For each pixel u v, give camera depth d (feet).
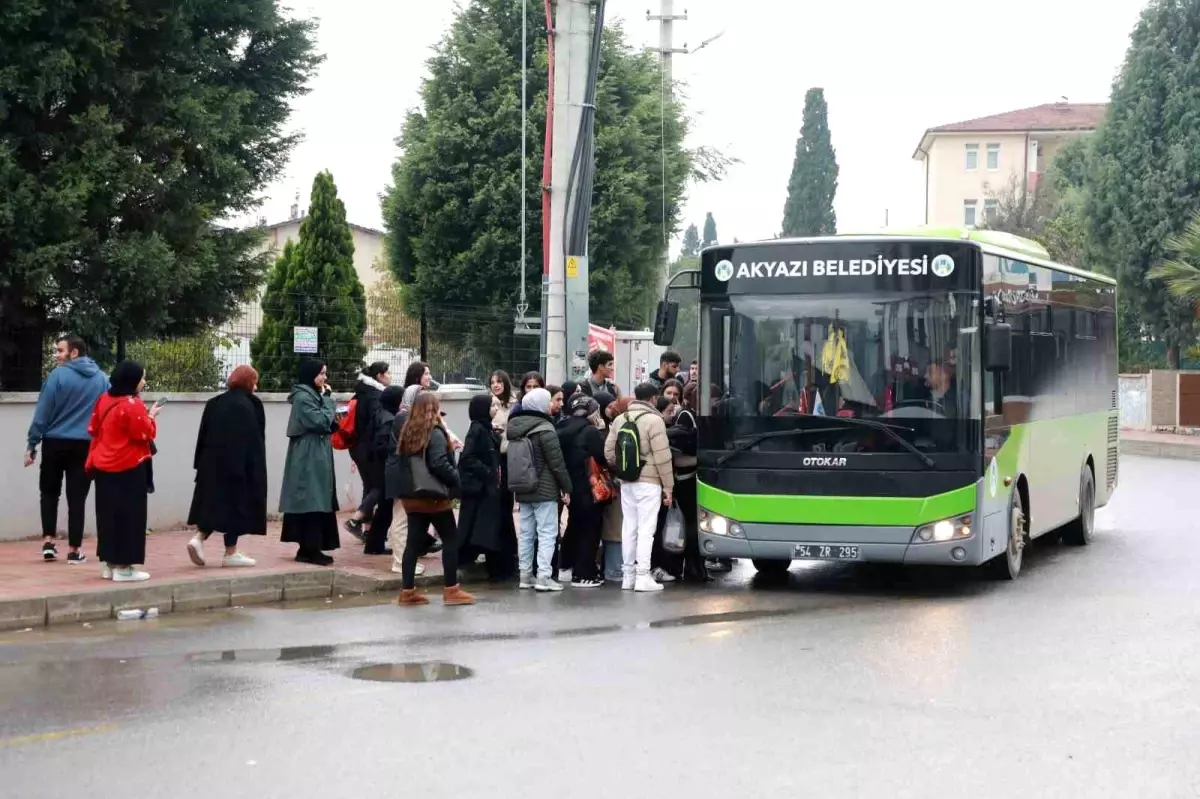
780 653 32.30
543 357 56.34
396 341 65.10
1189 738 24.27
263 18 63.57
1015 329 46.09
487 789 20.89
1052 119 304.91
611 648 32.96
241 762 22.34
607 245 112.98
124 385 38.88
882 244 41.91
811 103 298.76
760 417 42.47
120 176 53.98
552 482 43.47
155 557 44.91
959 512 40.88
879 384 41.60
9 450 47.91
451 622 37.06
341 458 61.16
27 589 37.04
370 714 25.75
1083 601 41.01
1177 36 162.40
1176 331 161.79
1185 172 159.74
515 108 108.88
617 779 21.44
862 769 22.09
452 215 110.42
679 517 44.91
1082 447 56.44
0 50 52.39
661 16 127.44
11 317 54.03
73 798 20.39
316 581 42.06
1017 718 25.70
